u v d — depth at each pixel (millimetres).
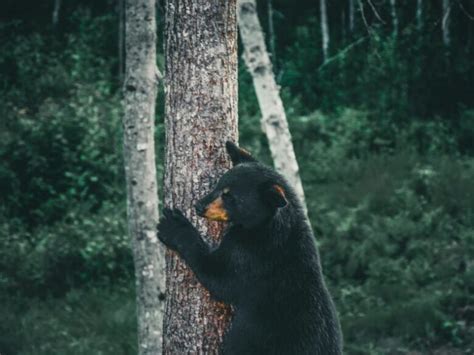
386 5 19281
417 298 10969
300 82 19906
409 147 16328
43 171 14719
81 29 21469
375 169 15234
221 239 4500
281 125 9188
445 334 10227
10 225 13750
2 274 11977
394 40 18438
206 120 4477
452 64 18234
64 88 18062
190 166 4496
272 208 4191
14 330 10570
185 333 4562
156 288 8000
